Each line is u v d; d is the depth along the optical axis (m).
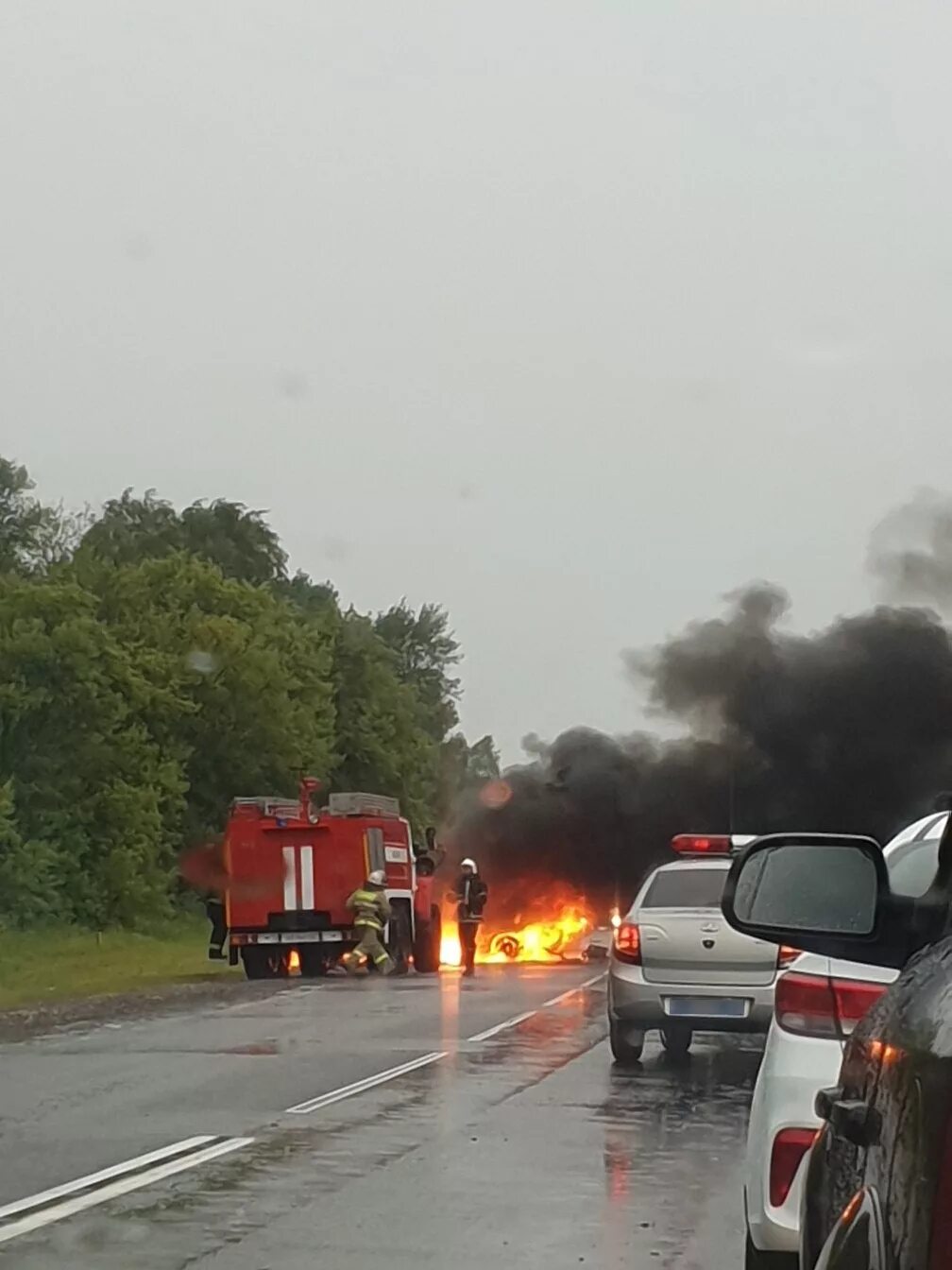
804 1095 6.27
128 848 58.91
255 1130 12.01
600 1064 15.85
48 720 58.41
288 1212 9.27
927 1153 2.89
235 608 68.19
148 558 71.75
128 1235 8.74
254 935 33.59
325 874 33.62
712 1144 11.44
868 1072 3.45
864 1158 3.37
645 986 15.43
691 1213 9.27
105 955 46.34
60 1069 15.64
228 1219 9.11
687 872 16.02
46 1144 11.41
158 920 59.50
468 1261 8.19
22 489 92.31
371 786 78.81
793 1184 6.25
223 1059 16.33
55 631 58.34
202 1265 8.09
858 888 4.94
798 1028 6.41
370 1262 8.15
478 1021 20.34
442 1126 12.16
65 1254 8.33
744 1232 8.74
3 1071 15.51
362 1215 9.21
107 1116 12.66
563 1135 11.84
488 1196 9.70
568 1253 8.34
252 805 34.09
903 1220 2.95
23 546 91.81
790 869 5.16
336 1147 11.30
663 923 15.52
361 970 33.69
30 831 57.06
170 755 61.94
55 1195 9.73
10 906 54.38
